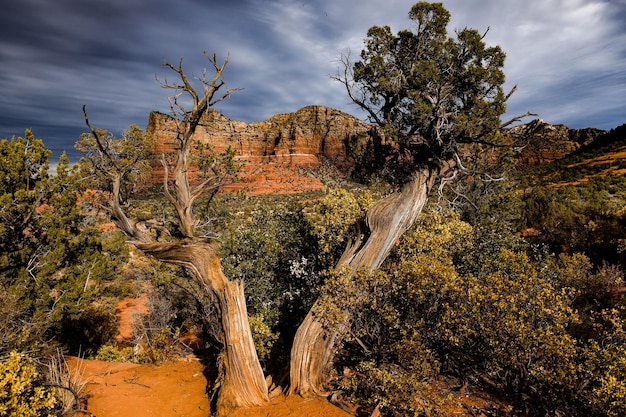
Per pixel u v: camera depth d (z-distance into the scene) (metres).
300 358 6.76
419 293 6.55
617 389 4.38
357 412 5.84
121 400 6.77
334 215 9.93
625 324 6.23
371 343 7.54
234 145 159.25
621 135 74.06
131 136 13.22
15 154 9.61
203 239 6.91
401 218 8.47
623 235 13.55
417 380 5.55
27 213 9.66
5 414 4.62
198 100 6.57
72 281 10.19
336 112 161.00
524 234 20.48
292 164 147.12
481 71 9.73
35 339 8.44
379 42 11.30
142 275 21.73
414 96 10.00
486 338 5.79
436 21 10.60
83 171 10.55
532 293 6.20
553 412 5.12
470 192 19.39
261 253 10.72
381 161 12.35
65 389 6.06
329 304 7.05
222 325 6.85
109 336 13.34
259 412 6.10
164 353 9.53
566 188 34.75
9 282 9.51
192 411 6.62
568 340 5.09
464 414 5.48
